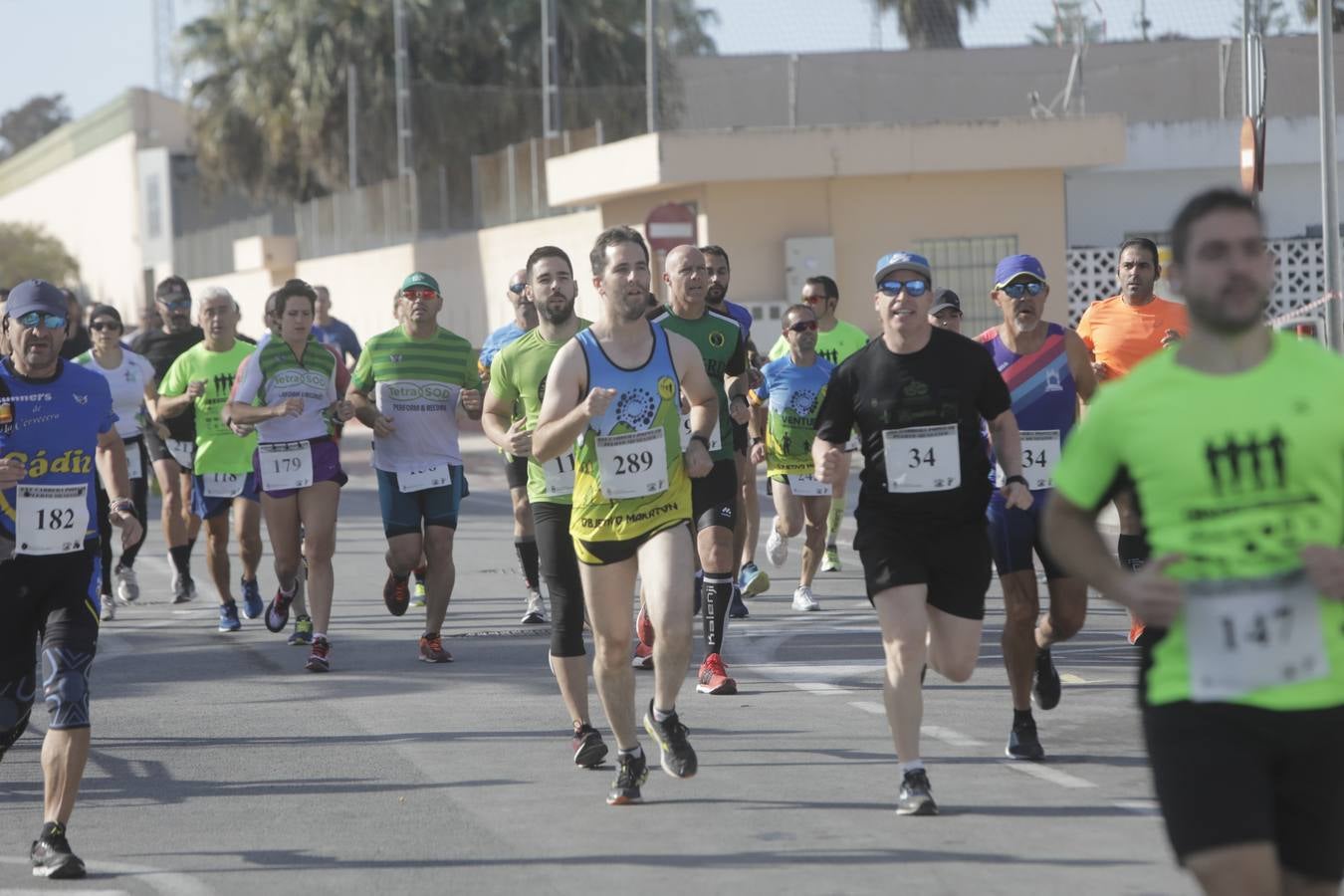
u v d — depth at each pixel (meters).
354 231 76.56
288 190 92.81
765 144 46.31
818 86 74.38
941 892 9.88
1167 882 9.96
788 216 47.12
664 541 11.86
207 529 21.47
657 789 12.62
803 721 14.93
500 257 62.09
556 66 67.00
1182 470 6.74
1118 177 50.19
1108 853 10.59
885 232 47.09
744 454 19.89
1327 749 6.67
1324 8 27.44
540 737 14.59
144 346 25.86
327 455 18.62
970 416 11.72
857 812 11.78
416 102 81.88
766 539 29.44
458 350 18.42
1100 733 14.12
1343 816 6.78
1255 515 6.71
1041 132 46.50
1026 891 9.85
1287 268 46.34
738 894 9.96
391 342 18.22
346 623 21.72
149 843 11.52
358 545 30.98
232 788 13.06
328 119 84.25
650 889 10.11
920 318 11.61
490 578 25.80
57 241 141.75
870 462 11.77
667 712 12.05
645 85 82.06
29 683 11.52
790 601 22.30
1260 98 27.14
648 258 11.80
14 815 12.47
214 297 21.20
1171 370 6.83
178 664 18.95
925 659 11.59
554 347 14.41
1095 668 17.05
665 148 46.16
